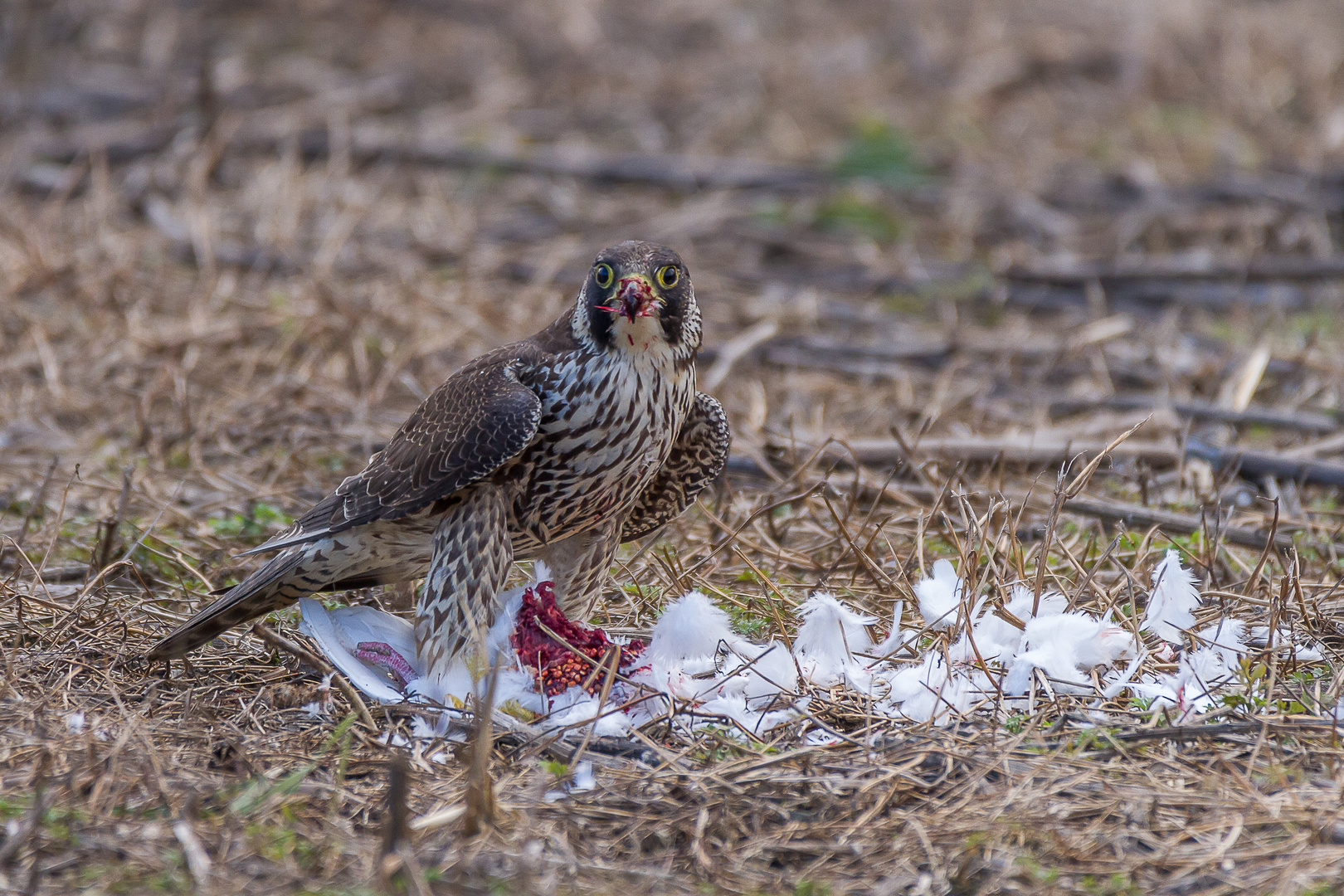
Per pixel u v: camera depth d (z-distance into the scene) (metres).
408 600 9.19
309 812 6.48
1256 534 10.22
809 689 7.78
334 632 7.99
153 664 8.17
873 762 6.93
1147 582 9.11
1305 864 6.10
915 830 6.33
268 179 19.81
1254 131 23.56
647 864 6.19
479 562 7.80
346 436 12.59
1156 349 15.46
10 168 19.98
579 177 20.97
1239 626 8.13
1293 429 12.91
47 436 12.55
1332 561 9.95
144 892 5.81
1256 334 15.98
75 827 6.26
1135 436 12.68
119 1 25.81
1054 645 7.83
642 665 7.80
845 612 8.16
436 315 15.84
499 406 7.68
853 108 24.16
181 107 22.12
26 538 10.18
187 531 10.61
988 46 26.52
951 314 16.94
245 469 12.06
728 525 10.70
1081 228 19.72
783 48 26.61
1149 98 25.00
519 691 7.61
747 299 17.31
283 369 14.23
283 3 26.38
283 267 17.11
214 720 7.46
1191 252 18.94
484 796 6.29
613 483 8.09
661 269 7.72
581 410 7.83
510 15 26.67
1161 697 7.63
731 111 23.81
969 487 11.07
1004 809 6.51
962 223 19.80
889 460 11.99
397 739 7.28
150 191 19.11
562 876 6.01
